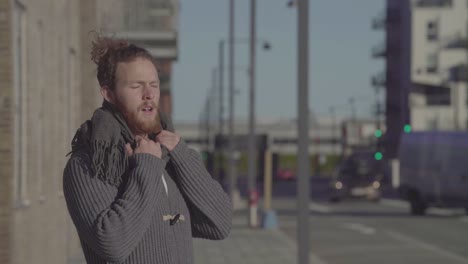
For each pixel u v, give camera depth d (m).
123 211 3.60
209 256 20.61
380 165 53.47
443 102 92.94
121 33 19.41
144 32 28.00
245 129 152.75
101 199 3.66
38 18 13.33
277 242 24.66
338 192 52.59
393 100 97.50
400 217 38.38
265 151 30.73
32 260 12.35
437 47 94.12
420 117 93.56
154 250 3.72
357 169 53.06
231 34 42.59
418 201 39.44
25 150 12.28
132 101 3.79
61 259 15.28
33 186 12.64
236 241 25.03
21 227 11.47
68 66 16.47
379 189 52.88
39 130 13.36
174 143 3.86
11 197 10.04
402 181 40.00
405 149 39.81
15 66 11.62
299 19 13.12
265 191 30.70
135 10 23.92
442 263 20.34
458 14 94.00
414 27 94.31
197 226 3.97
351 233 29.62
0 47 9.97
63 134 15.79
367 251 23.33
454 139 38.12
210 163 57.56
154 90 3.84
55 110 14.96
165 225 3.76
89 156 3.74
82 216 3.66
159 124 3.88
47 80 14.20
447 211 43.53
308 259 13.27
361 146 99.19
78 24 17.47
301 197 13.24
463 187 37.88
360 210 44.56
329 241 26.52
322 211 43.72
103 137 3.70
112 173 3.69
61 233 15.31
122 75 3.80
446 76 93.19
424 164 39.03
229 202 3.99
